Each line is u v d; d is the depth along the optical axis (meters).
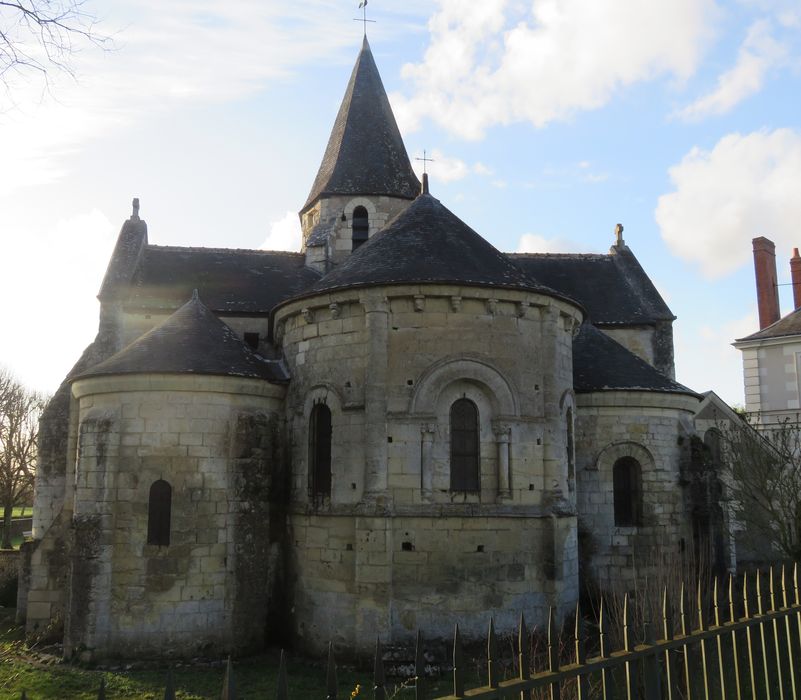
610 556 21.89
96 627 17.12
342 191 29.45
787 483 24.19
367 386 17.67
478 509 17.41
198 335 19.73
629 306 29.80
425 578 16.97
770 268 40.50
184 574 17.58
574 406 20.33
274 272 28.83
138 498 17.88
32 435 48.38
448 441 17.70
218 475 18.31
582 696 5.86
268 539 18.72
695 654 9.15
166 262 28.58
